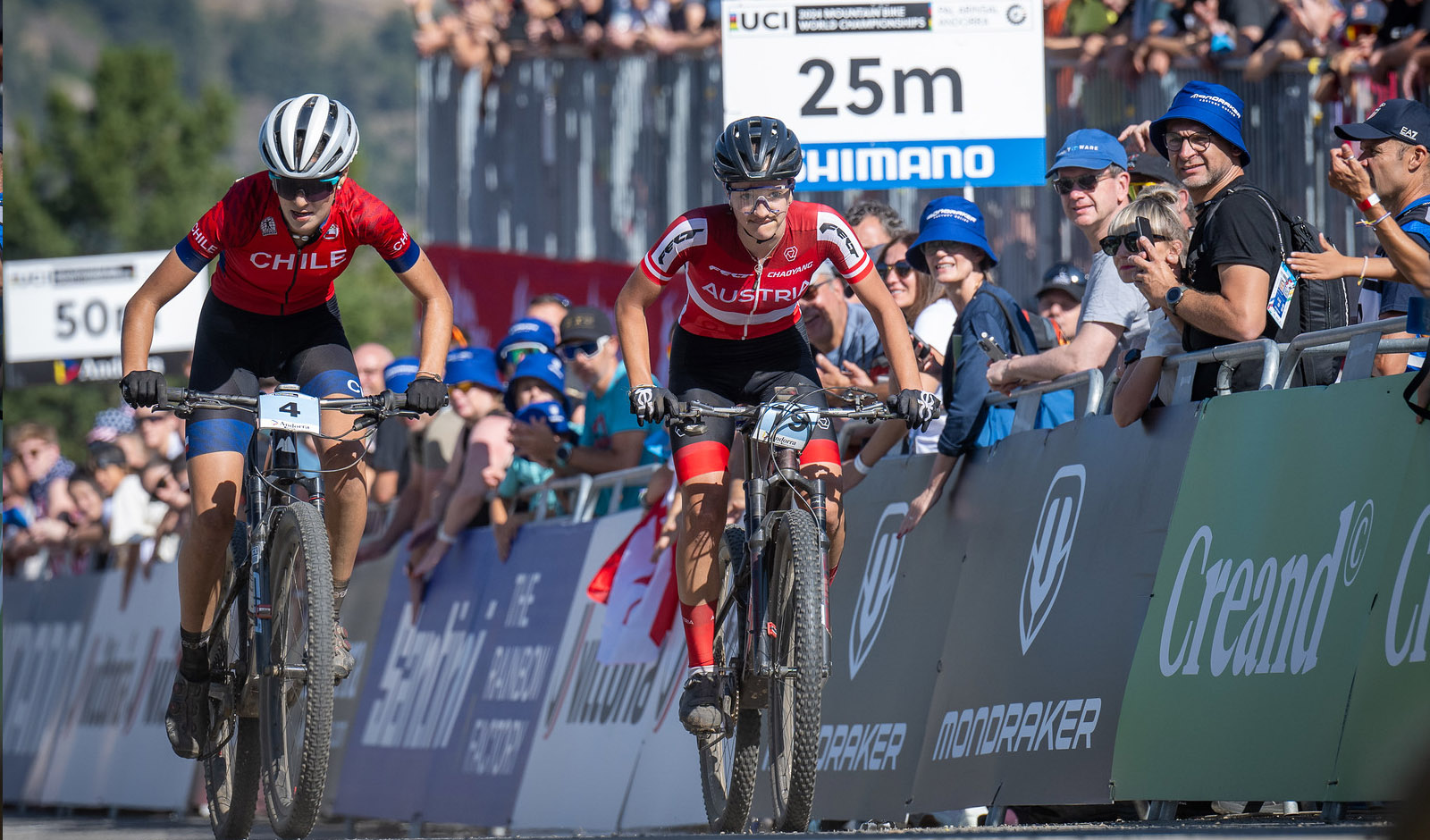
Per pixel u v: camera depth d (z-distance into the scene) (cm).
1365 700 1180
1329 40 2236
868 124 1984
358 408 1445
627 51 3394
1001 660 1609
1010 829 1283
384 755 2742
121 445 3809
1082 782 1445
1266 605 1295
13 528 4481
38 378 4369
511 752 2375
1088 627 1490
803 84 1989
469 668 2541
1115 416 1518
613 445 2314
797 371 1552
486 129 3550
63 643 3978
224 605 1537
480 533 2611
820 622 1340
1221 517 1367
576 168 3466
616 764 2108
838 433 2031
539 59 3497
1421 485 1172
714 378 1550
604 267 3419
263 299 1530
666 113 3375
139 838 2184
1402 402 1209
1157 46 2475
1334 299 1427
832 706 1903
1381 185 1450
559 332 2541
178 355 3959
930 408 1421
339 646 1451
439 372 1491
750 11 1997
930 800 1667
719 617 1513
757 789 1886
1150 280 1450
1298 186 2302
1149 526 1448
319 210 1427
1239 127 1518
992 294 1791
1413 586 1157
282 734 1445
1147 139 1894
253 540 1463
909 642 1784
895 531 1869
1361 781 1169
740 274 1487
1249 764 1272
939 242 1844
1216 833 1027
